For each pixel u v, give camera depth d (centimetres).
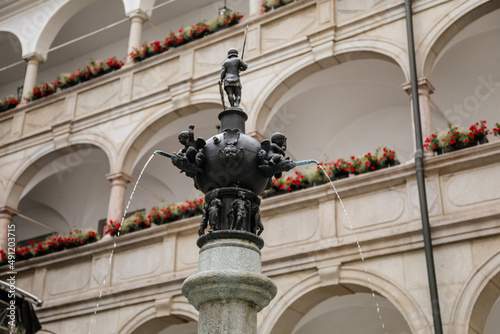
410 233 1348
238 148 673
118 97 1997
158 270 1650
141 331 1641
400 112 1894
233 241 653
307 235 1476
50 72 2638
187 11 2377
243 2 2283
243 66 730
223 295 628
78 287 1756
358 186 1442
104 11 2447
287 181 1552
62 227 2441
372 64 1739
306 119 1930
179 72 1905
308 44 1709
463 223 1301
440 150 1403
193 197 2209
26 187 2147
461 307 1255
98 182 2344
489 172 1327
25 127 2164
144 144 1933
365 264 1384
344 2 1697
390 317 1745
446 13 1548
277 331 1444
